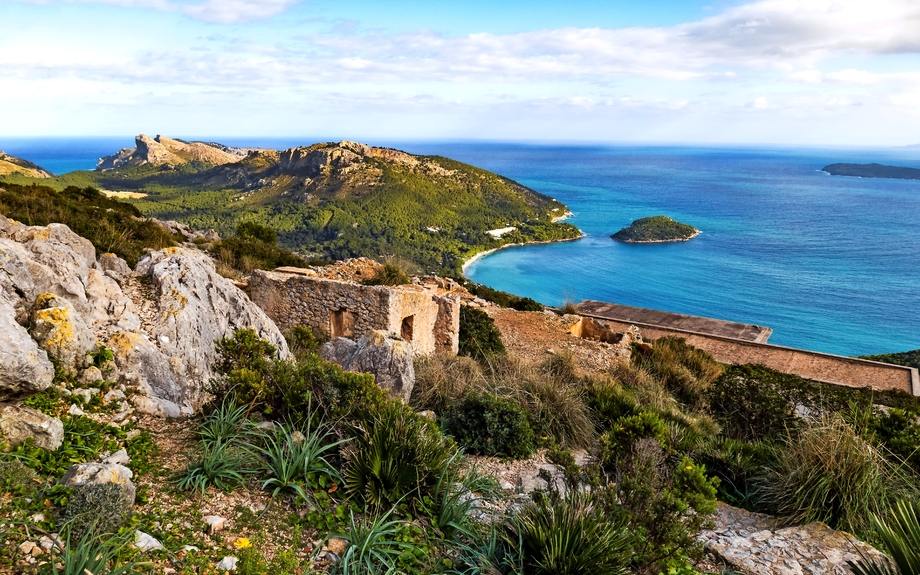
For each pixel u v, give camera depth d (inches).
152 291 326.6
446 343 601.3
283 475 196.5
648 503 202.1
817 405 445.7
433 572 172.9
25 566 124.3
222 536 161.8
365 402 246.2
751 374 489.1
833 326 4101.9
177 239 909.2
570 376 492.4
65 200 846.5
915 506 187.5
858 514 236.4
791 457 263.9
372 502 196.1
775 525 241.4
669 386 595.8
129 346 253.0
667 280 5418.3
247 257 869.8
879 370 830.5
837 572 202.4
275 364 268.8
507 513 212.8
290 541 168.6
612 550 173.8
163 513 165.2
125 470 166.4
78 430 194.1
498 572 172.9
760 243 7819.9
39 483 158.6
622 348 658.2
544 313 811.4
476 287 1063.6
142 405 232.1
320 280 530.6
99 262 372.2
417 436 220.8
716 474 292.4
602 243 7549.2
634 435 261.0
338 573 158.1
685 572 193.0
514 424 320.8
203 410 250.2
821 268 6279.5
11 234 306.5
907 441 296.4
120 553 135.7
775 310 4493.1
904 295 5103.3
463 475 245.3
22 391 183.0
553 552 172.6
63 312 229.3
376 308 508.4
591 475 220.5
